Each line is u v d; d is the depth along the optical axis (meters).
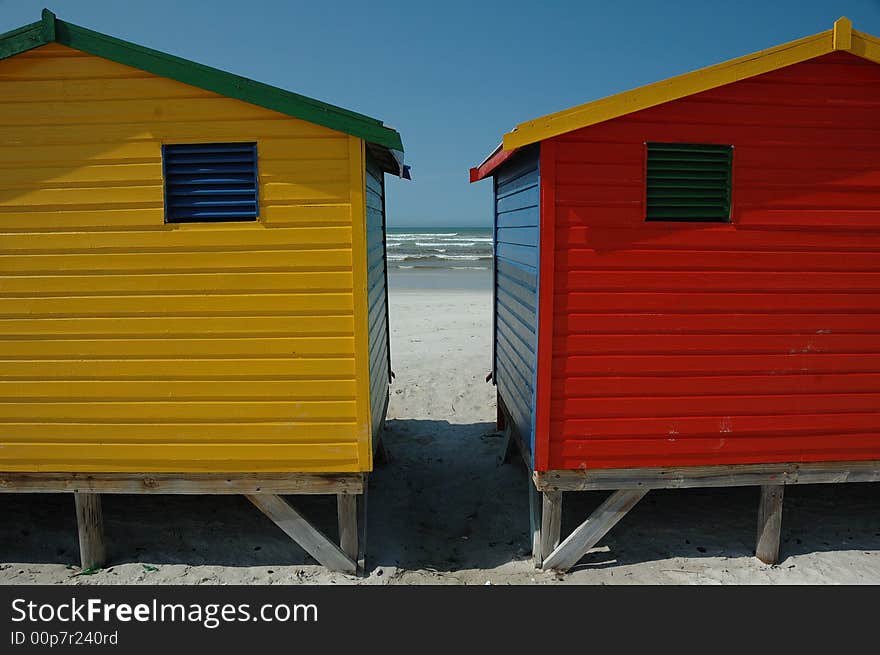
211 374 5.78
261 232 5.60
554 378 5.83
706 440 6.02
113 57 5.38
